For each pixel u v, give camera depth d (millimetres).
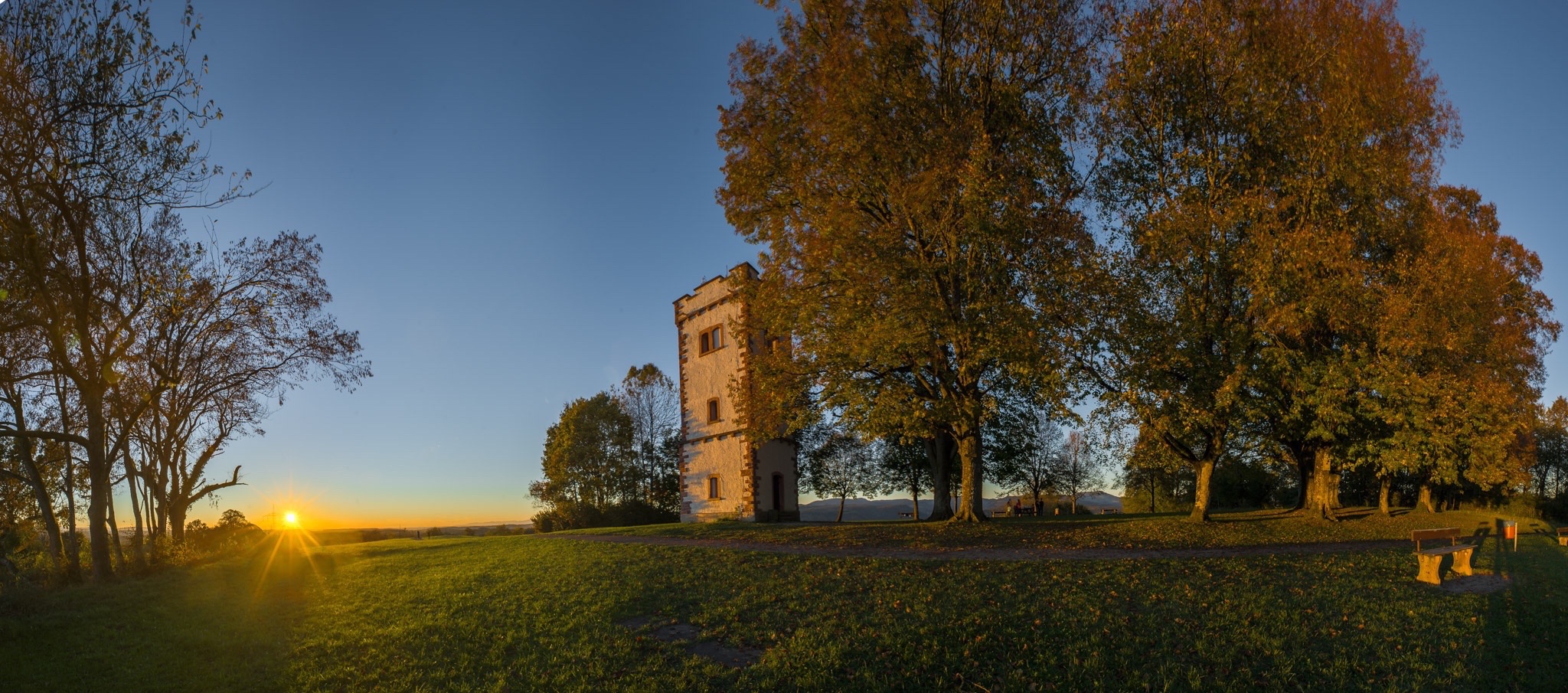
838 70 22688
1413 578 14203
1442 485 37656
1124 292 21641
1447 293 21688
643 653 10508
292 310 27031
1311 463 30875
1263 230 20953
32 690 9719
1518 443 30531
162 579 19578
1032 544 20203
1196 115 22922
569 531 33656
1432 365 23672
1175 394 21656
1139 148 24344
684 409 44875
